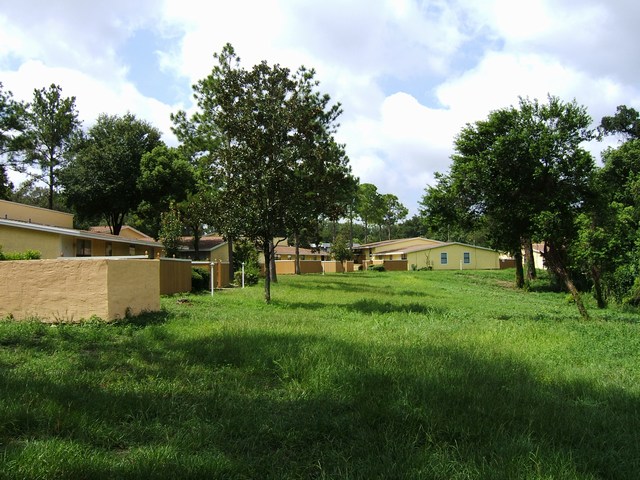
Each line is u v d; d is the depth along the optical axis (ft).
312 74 55.42
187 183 136.87
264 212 53.11
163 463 11.45
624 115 116.47
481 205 51.03
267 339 27.63
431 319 42.68
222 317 39.96
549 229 45.14
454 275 144.15
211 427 14.02
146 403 15.80
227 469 11.47
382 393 17.43
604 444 13.75
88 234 80.07
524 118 46.55
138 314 38.04
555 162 45.85
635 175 98.02
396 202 352.08
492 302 69.87
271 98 53.98
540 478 11.08
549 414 15.66
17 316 35.47
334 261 210.38
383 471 11.43
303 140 54.49
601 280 76.18
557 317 48.55
